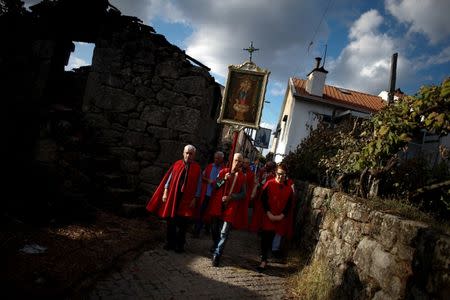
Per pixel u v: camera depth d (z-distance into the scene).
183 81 7.73
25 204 5.27
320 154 8.09
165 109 7.74
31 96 7.77
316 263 4.80
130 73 7.86
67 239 4.75
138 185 7.63
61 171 6.93
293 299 4.32
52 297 3.17
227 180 5.57
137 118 7.80
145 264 4.61
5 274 3.40
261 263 5.38
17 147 6.89
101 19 7.99
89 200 6.79
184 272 4.60
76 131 7.49
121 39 7.89
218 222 5.98
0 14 8.01
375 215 3.69
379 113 4.92
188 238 6.67
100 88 7.88
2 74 7.75
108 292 3.59
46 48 7.86
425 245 2.70
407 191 4.95
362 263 3.64
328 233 5.03
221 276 4.72
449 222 3.76
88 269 3.95
